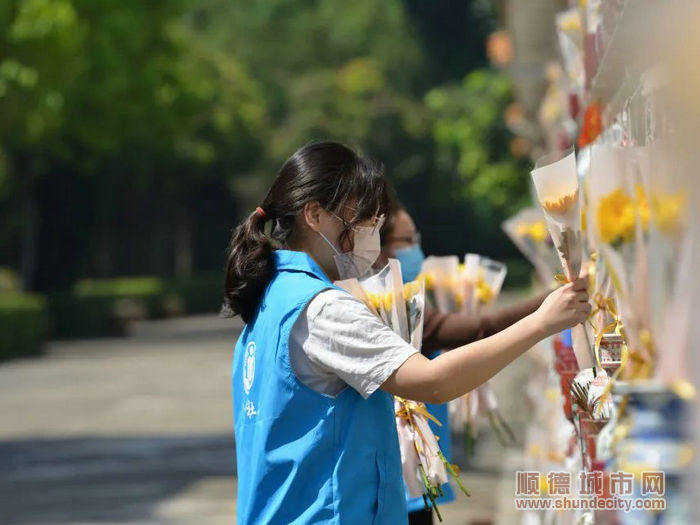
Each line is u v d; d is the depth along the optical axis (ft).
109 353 237.86
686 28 13.41
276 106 449.06
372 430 21.07
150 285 375.04
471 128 217.36
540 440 44.19
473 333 29.91
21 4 154.92
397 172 426.92
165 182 343.05
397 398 26.84
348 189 22.34
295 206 22.52
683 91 13.61
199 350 239.30
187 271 435.12
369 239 22.63
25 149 247.91
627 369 18.89
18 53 156.25
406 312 26.23
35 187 291.79
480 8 434.71
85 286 349.00
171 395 152.15
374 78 435.12
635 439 16.55
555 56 63.57
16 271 314.35
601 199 19.71
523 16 65.67
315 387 21.09
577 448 27.89
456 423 35.53
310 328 21.07
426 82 456.45
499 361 20.10
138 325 346.13
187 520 71.51
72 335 289.94
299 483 21.01
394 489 21.21
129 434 115.24
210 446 105.19
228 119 361.30
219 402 142.10
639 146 18.72
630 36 17.43
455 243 435.94
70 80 175.42
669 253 15.61
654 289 16.75
